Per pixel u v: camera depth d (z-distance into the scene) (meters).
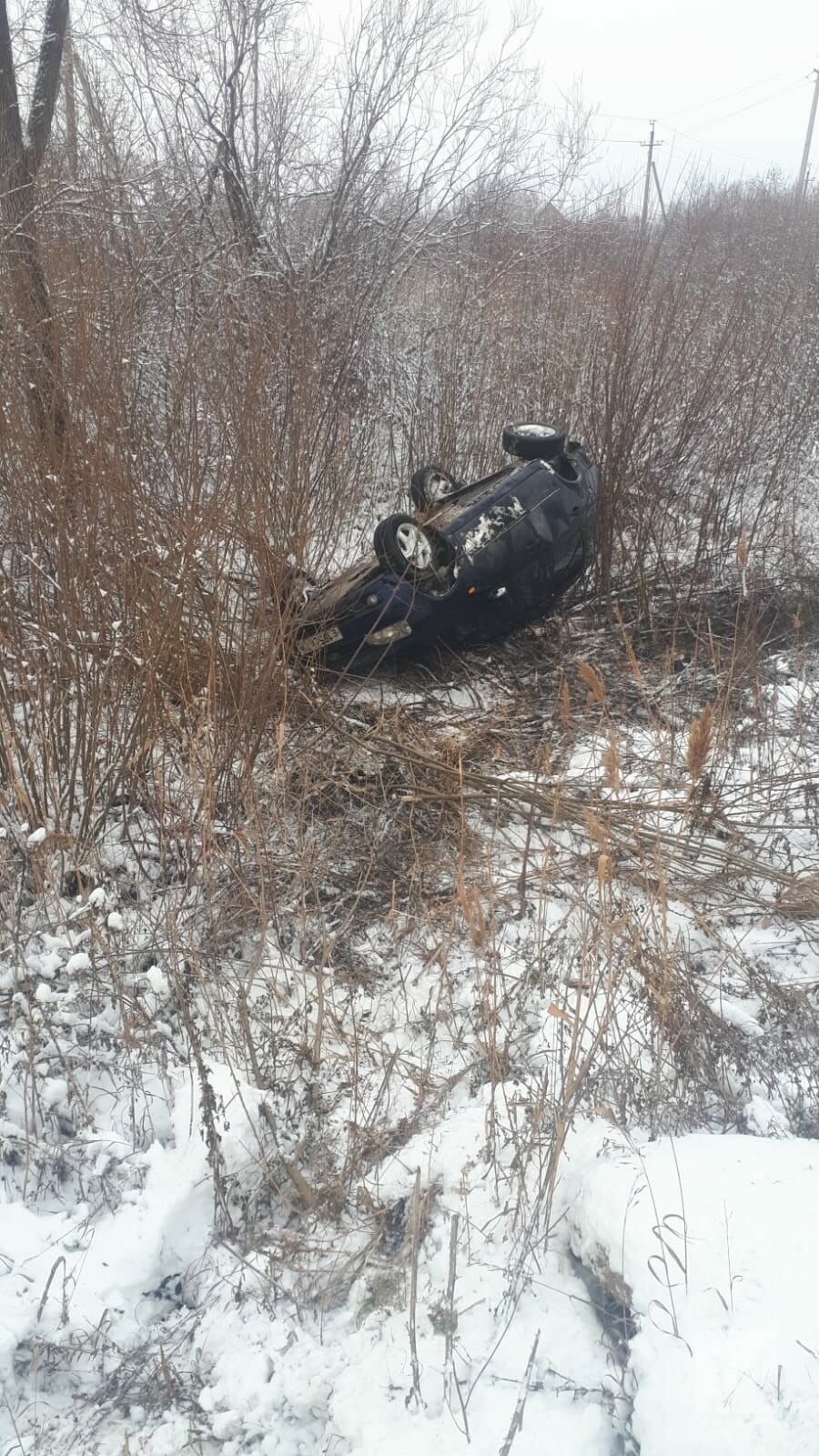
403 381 8.55
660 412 7.50
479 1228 2.64
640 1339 2.12
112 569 4.22
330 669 5.41
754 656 5.64
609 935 3.11
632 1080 2.96
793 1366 1.96
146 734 4.11
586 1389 2.23
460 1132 2.96
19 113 6.95
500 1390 2.26
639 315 7.92
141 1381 2.41
